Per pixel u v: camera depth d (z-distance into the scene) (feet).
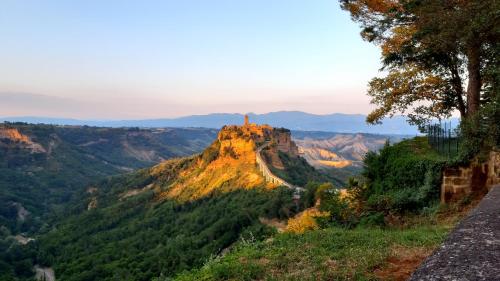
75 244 396.98
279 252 35.29
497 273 11.51
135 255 288.30
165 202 498.69
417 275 12.16
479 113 49.67
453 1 50.96
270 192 328.90
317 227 56.34
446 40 52.21
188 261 211.41
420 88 70.64
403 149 64.44
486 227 16.15
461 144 54.39
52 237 451.94
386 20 67.21
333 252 33.63
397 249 32.09
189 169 596.29
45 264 381.19
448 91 70.33
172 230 346.95
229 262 34.76
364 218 52.03
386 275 26.53
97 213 511.40
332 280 26.84
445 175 52.54
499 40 51.24
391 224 50.29
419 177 56.80
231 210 322.75
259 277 30.01
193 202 437.58
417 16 58.54
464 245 14.07
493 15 46.47
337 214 55.47
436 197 53.88
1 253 391.86
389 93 72.08
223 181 455.63
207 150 594.24
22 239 520.83
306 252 34.24
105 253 321.73
